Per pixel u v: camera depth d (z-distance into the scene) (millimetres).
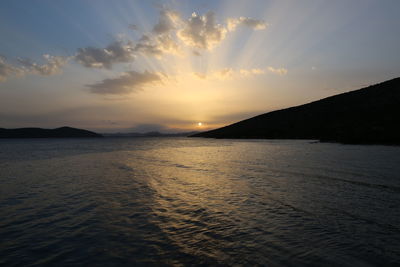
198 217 8438
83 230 7457
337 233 6926
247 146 52719
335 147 39031
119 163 24641
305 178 14750
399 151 29281
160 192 12070
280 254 5797
